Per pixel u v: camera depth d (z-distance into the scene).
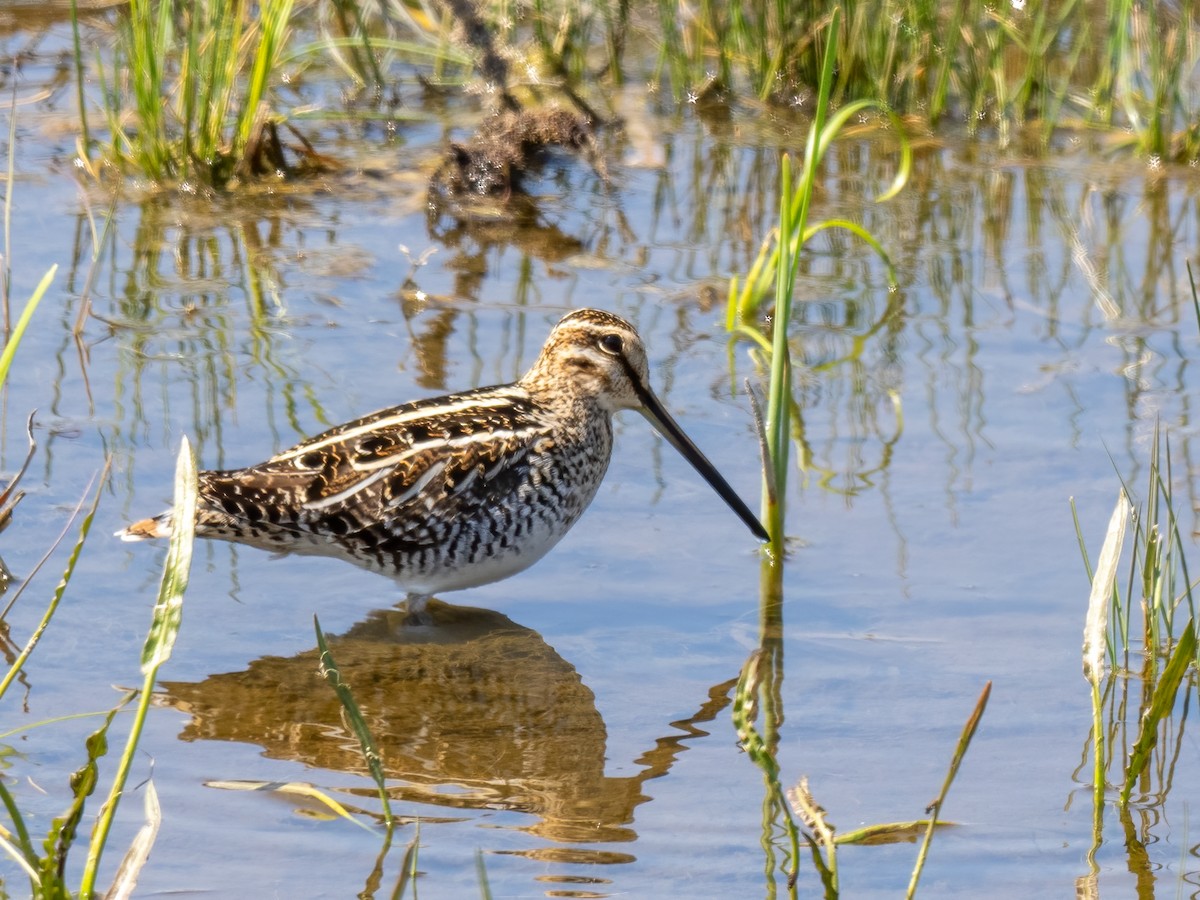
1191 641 8.41
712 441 12.69
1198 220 16.47
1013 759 9.14
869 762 9.11
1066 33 19.92
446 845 8.29
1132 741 9.28
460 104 18.84
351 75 19.09
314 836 8.32
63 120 17.56
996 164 17.78
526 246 15.86
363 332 14.00
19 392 12.73
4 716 9.23
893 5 18.56
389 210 16.45
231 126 17.66
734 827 8.53
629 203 16.89
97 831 6.78
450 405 11.27
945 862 8.22
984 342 14.13
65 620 10.23
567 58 19.34
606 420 11.61
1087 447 12.33
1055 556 11.12
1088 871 8.16
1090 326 14.38
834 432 12.73
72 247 15.16
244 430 12.28
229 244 15.55
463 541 10.78
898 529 11.48
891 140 18.27
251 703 9.62
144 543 11.13
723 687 9.91
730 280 15.02
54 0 20.23
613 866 8.14
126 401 12.68
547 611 10.85
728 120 18.75
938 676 9.95
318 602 10.93
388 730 9.41
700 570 11.23
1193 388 13.17
